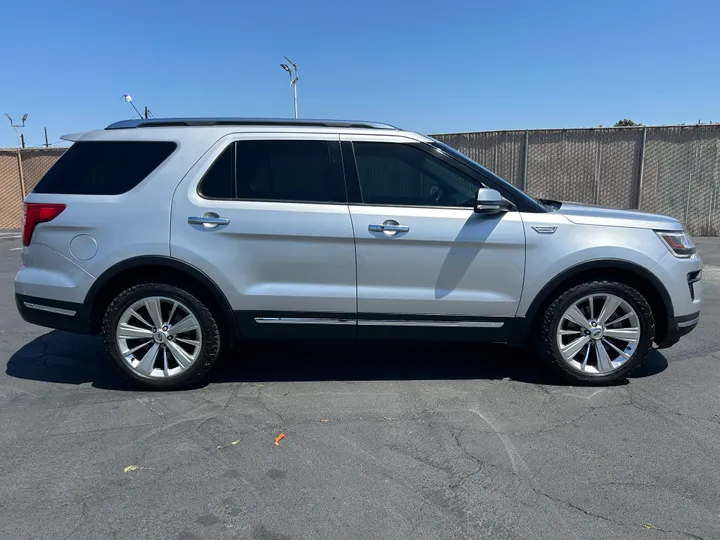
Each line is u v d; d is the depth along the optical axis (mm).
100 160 4129
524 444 3361
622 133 12258
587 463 3141
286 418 3732
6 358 4969
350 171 4066
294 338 4184
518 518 2654
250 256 4004
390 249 4008
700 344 5258
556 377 4461
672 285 4109
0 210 15711
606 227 4086
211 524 2619
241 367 4723
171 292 4047
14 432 3551
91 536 2537
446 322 4129
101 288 4035
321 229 3971
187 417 3760
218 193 4027
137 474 3051
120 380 4453
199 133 4113
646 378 4418
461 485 2930
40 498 2828
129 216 3994
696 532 2545
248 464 3146
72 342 5449
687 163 12008
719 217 12031
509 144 13070
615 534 2533
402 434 3496
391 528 2584
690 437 3441
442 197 4090
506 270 4051
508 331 4172
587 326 4160
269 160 4074
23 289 4160
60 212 4039
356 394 4133
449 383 4340
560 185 12891
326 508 2736
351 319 4113
